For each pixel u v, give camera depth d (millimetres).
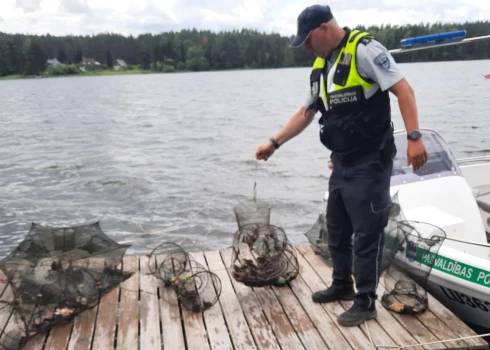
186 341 3426
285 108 32188
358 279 3529
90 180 11594
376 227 3383
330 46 3295
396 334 3445
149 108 34219
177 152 15633
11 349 3316
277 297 4016
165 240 7625
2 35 112875
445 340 3342
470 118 20172
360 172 3330
